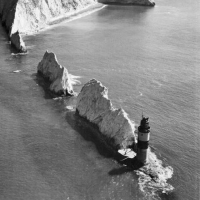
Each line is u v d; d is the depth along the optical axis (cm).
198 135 6019
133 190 4747
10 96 7306
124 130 5569
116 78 8381
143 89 7788
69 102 7131
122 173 5059
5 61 9325
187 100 7294
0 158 5322
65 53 10194
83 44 11188
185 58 10025
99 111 6109
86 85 6512
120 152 5459
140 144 5106
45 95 7406
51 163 5259
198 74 8762
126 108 6881
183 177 5000
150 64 9444
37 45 10888
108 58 9862
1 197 4575
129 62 9562
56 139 5856
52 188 4759
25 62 9294
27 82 8012
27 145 5672
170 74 8725
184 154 5503
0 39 11269
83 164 5250
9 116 6525
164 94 7550
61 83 7338
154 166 5178
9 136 5891
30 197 4594
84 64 9306
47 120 6431
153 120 6475
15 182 4844
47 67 8125
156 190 4753
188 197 4647
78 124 6309
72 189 4747
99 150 5588
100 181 4903
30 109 6806
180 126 6284
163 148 5634
